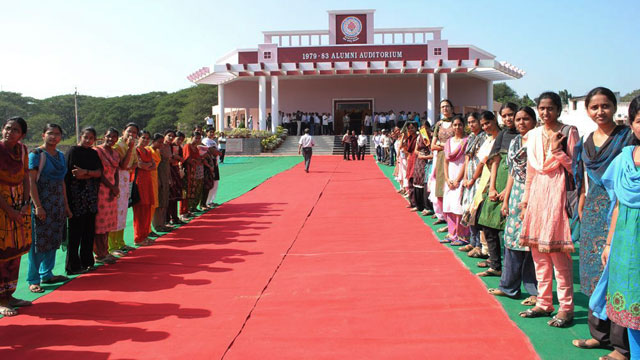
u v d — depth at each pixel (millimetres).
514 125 4855
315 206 10367
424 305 4398
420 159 9055
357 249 6578
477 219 5242
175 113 79938
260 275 5426
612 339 3275
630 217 2947
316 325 4000
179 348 3619
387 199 11203
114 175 6102
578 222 3822
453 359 3367
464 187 5848
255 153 28578
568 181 3883
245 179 15992
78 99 92562
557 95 3902
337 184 14195
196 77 31609
